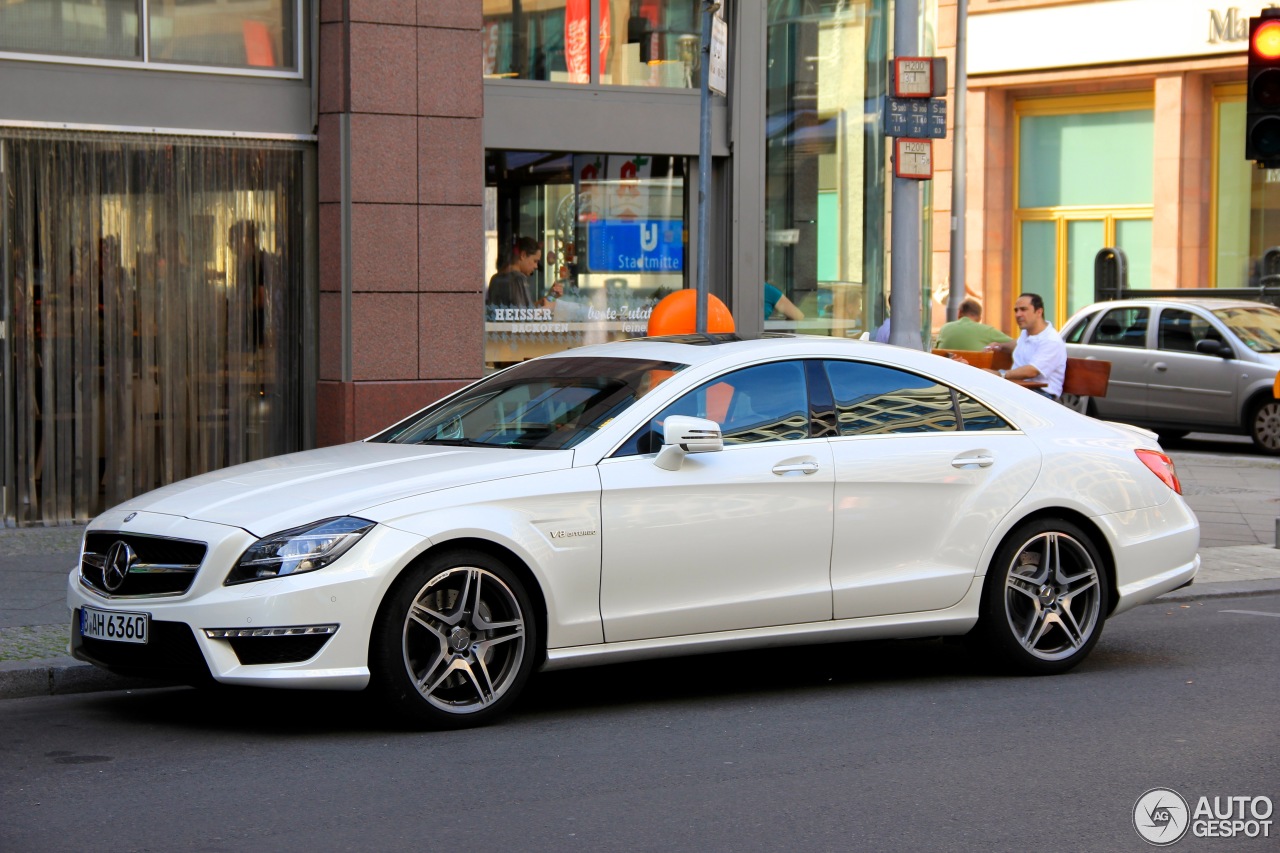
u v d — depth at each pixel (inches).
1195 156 1333.7
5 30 577.6
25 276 583.8
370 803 271.7
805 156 750.5
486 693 326.6
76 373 593.9
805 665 401.7
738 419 355.3
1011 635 378.6
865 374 374.3
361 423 618.8
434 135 627.5
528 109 668.7
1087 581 388.8
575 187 689.0
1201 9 1299.2
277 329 625.9
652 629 338.0
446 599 321.7
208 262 613.6
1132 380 971.3
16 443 585.0
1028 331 655.1
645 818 262.8
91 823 260.2
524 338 678.5
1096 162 1411.2
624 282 703.1
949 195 1429.6
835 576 357.1
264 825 258.8
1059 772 293.7
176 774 291.1
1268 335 941.2
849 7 760.3
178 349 610.5
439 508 317.1
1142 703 354.9
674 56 712.4
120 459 602.9
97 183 593.9
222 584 304.7
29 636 396.5
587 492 330.3
